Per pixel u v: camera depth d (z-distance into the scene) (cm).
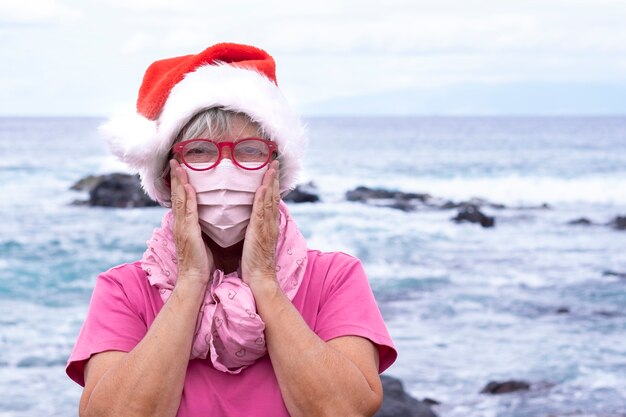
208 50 314
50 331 1630
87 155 8569
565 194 4869
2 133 15388
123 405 276
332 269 315
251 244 292
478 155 8488
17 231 3167
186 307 286
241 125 296
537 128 18150
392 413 962
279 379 286
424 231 3253
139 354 281
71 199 4197
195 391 290
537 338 1616
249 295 288
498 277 2305
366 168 6862
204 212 294
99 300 304
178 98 297
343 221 3488
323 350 285
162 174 307
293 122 308
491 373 1384
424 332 1662
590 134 14462
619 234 3266
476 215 3472
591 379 1352
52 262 2523
